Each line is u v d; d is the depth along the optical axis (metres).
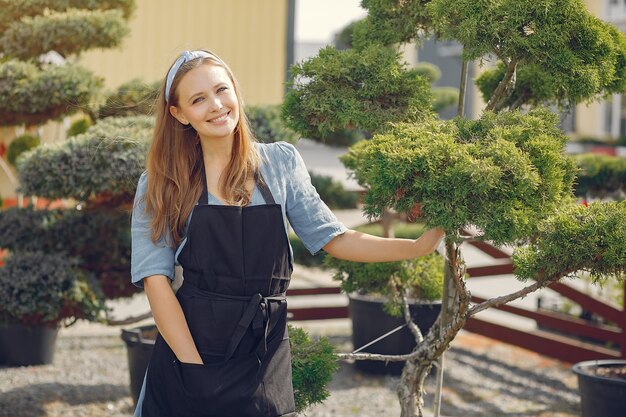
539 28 2.74
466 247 12.47
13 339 5.50
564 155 2.66
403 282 3.86
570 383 5.59
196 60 2.32
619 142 18.23
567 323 5.72
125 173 4.43
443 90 9.13
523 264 2.71
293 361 3.03
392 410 4.86
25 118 5.05
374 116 2.97
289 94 3.09
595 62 2.87
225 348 2.26
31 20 5.38
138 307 7.48
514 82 3.19
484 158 2.40
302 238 2.42
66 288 4.62
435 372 5.62
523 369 5.91
